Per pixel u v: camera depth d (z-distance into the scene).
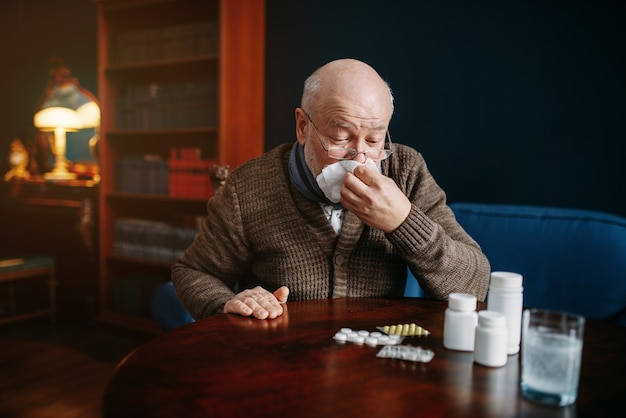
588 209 2.19
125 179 3.47
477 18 2.40
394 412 0.71
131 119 3.42
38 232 4.10
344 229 1.36
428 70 2.55
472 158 2.46
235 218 1.46
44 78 4.14
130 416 0.69
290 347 0.96
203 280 1.40
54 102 4.07
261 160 1.52
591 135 2.16
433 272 1.23
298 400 0.74
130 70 3.47
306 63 2.94
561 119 2.22
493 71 2.38
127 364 0.87
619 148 2.10
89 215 3.62
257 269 1.51
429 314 1.18
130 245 3.44
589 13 2.12
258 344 0.97
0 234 4.32
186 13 3.40
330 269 1.42
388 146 1.45
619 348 0.99
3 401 2.46
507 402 0.75
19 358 3.04
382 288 1.43
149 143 3.63
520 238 1.86
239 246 1.48
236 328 1.06
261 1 3.04
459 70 2.47
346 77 1.24
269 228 1.43
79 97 3.94
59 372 2.84
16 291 4.20
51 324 3.69
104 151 3.49
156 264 3.29
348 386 0.79
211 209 1.54
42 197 4.05
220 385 0.79
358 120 1.22
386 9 2.66
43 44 4.12
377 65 2.71
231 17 2.90
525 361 0.77
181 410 0.70
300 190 1.38
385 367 0.87
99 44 3.41
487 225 1.94
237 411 0.70
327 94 1.25
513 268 1.84
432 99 2.55
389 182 1.18
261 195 1.45
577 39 2.16
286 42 3.01
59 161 4.00
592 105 2.15
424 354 0.90
